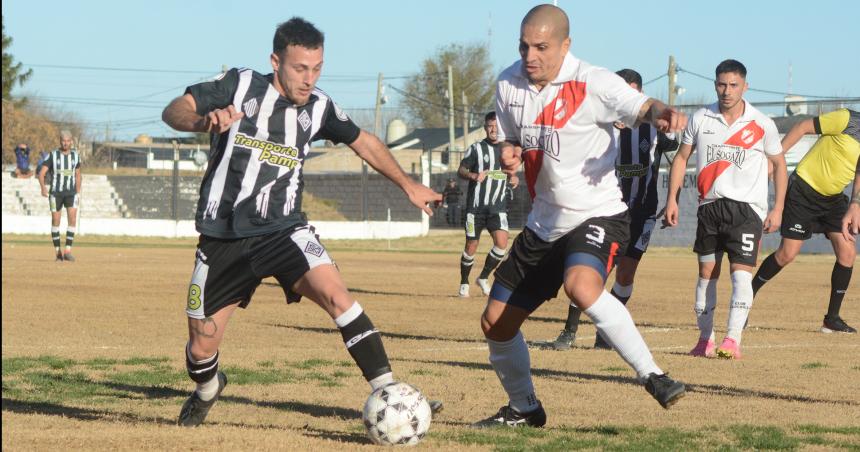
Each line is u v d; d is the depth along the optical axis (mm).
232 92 8234
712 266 14859
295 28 8195
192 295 8516
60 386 11352
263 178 8344
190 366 8711
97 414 9555
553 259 8883
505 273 8961
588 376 12570
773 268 18922
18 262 36562
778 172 14844
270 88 8336
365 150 8898
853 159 18109
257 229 8375
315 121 8523
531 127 8812
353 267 39969
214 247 8422
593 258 8555
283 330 18188
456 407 10281
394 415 7902
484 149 25625
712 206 14672
